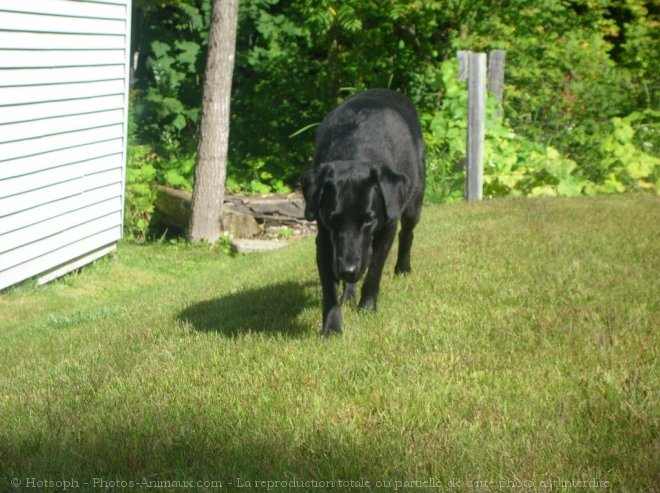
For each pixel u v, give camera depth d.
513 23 15.04
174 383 4.19
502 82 13.16
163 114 15.98
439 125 12.57
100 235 10.30
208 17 16.28
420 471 3.02
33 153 8.48
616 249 6.79
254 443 3.33
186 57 16.20
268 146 16.11
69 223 9.43
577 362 4.11
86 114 9.49
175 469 3.13
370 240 4.60
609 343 4.37
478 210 9.51
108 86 9.95
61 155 9.05
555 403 3.58
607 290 5.47
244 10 15.99
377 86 15.46
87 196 9.79
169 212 12.95
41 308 8.21
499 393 3.73
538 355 4.24
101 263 10.48
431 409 3.58
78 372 4.72
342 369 4.18
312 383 4.00
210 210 11.98
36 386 4.55
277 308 5.98
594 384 3.75
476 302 5.40
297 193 15.05
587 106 14.48
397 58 15.32
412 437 3.31
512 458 3.08
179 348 4.96
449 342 4.54
